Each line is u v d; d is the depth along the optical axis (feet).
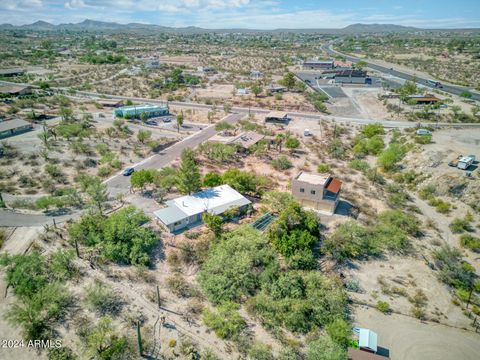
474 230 200.54
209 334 130.62
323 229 196.13
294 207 181.57
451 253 175.42
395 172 277.23
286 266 164.96
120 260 167.12
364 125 396.78
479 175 240.32
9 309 137.80
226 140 324.60
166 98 513.45
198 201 207.21
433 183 247.09
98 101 472.85
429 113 438.81
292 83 567.18
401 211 218.79
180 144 326.85
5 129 325.42
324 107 460.55
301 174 229.25
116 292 148.15
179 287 151.43
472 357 125.70
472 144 314.14
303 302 139.74
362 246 180.75
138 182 223.10
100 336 121.70
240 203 208.33
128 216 185.26
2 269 158.30
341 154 307.99
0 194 208.23
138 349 122.11
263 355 119.55
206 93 551.59
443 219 213.66
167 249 175.42
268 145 322.96
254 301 142.92
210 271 156.56
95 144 316.19
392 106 470.39
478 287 154.61
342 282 158.30
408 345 129.80
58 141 319.06
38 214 203.21
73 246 175.01
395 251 181.98
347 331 128.98
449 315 144.05
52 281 152.05
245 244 168.55
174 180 228.02
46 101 449.89
